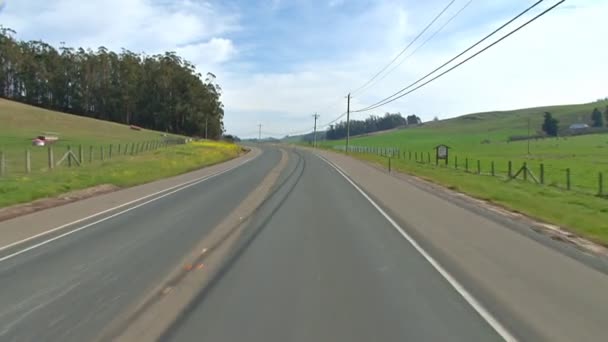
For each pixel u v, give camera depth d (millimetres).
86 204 16234
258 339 5027
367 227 12133
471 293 6715
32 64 122250
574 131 152125
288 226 12141
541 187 24031
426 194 20562
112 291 6695
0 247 9555
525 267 8250
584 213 15570
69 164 29609
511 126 182250
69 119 95188
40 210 14805
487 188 23109
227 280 7215
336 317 5684
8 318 5660
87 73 126500
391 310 5957
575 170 39844
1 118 81062
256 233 11133
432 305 6172
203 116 130875
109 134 81062
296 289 6777
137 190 21016
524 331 5340
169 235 10852
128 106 128250
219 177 28797
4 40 118750
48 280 7238
